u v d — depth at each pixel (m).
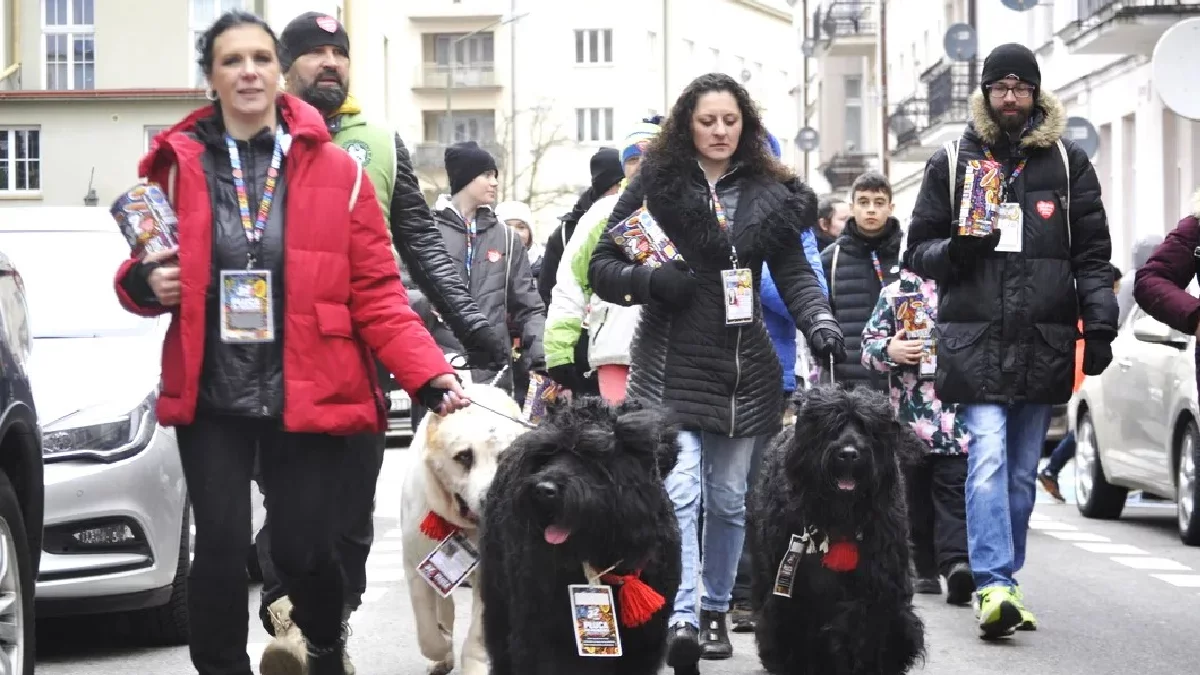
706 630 8.87
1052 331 9.42
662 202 7.98
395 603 10.88
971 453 9.56
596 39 86.62
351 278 6.39
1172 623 10.09
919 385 11.00
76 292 10.45
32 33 48.44
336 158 6.35
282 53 6.38
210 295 6.16
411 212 7.90
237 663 6.40
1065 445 17.17
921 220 9.73
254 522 10.98
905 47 49.75
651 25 88.56
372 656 9.09
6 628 6.53
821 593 7.27
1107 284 9.45
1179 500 13.77
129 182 47.12
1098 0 28.17
